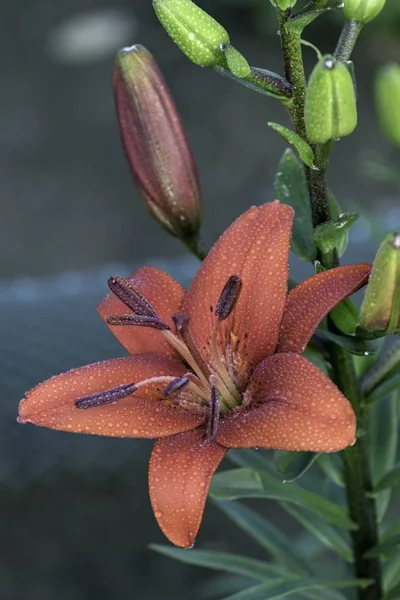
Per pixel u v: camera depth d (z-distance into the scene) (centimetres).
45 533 117
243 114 214
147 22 260
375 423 68
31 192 201
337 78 54
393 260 54
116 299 60
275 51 225
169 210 64
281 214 58
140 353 60
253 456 67
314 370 54
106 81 238
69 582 113
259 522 71
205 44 57
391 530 66
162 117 63
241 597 62
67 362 80
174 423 56
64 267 178
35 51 258
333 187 187
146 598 111
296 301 57
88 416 56
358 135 199
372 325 56
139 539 116
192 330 59
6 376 80
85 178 204
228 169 198
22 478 85
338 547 68
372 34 223
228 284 57
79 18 269
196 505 54
